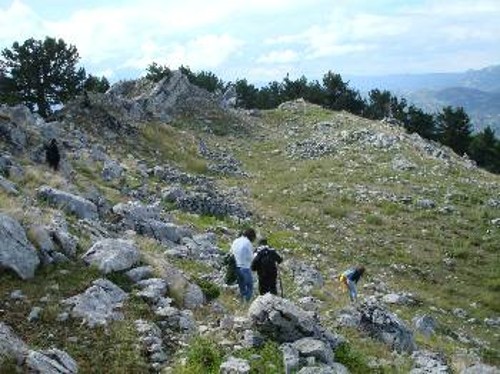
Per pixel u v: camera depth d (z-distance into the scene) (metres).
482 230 43.25
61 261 16.61
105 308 14.77
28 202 21.22
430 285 34.78
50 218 19.47
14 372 11.27
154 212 28.66
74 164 37.72
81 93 62.72
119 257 17.27
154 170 45.56
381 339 18.22
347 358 14.34
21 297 14.45
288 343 13.79
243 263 18.14
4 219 16.05
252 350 13.53
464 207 47.41
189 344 14.07
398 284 33.66
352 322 18.73
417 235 41.50
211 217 36.56
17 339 12.38
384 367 14.70
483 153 94.38
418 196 49.06
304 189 50.66
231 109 82.62
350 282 23.86
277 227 39.69
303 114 84.00
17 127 35.59
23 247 15.86
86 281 15.95
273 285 17.45
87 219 22.47
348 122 77.25
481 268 37.78
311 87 110.06
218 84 109.12
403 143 65.50
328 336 14.80
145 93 77.38
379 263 36.44
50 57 65.06
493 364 24.20
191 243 26.42
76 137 46.25
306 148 66.44
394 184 52.06
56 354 12.12
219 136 71.06
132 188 37.66
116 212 26.44
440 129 98.00
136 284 16.62
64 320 13.90
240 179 54.53
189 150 58.84
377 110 105.88
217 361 13.09
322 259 34.16
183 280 17.80
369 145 65.44
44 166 32.06
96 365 12.56
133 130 56.16
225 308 17.47
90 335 13.57
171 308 15.47
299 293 23.81
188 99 78.56
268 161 63.03
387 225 42.97
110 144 50.88
